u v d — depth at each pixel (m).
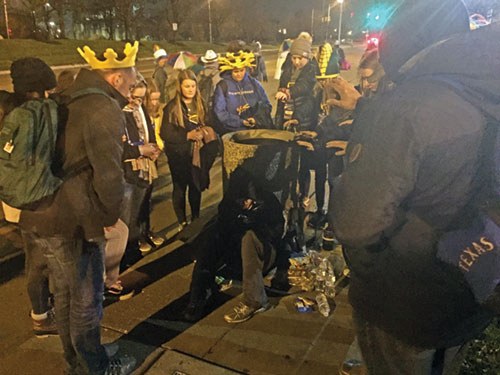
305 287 3.18
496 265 1.23
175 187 4.11
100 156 1.97
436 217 1.28
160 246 3.98
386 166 1.26
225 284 3.29
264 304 2.93
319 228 4.18
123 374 2.41
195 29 53.12
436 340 1.44
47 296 2.71
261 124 4.10
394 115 1.26
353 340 2.70
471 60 1.21
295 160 2.97
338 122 3.50
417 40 1.36
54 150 1.97
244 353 2.60
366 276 1.49
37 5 31.55
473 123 1.18
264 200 2.84
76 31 44.78
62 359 2.57
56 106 1.99
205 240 2.99
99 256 2.18
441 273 1.33
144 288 3.32
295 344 2.67
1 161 1.89
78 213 2.01
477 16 2.65
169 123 3.88
